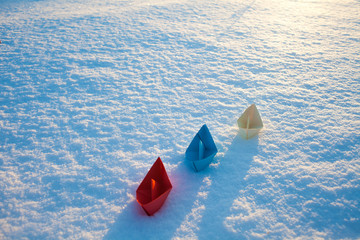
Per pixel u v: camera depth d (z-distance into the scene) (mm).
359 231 536
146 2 1764
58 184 611
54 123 749
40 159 660
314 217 555
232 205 574
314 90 836
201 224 550
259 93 833
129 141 700
